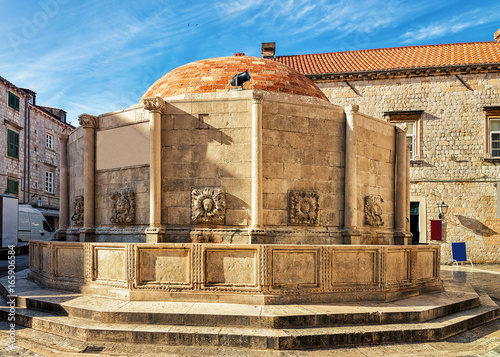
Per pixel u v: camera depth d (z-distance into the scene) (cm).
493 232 2127
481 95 2189
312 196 948
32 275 1104
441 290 1018
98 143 1074
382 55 2586
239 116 926
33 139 3334
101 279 847
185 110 941
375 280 826
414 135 2259
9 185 2962
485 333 771
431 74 2234
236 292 765
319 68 2452
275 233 896
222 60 1235
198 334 647
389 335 684
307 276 783
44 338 694
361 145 1038
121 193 995
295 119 957
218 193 902
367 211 1030
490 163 2162
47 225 2712
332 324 702
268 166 920
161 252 787
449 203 2180
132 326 682
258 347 635
